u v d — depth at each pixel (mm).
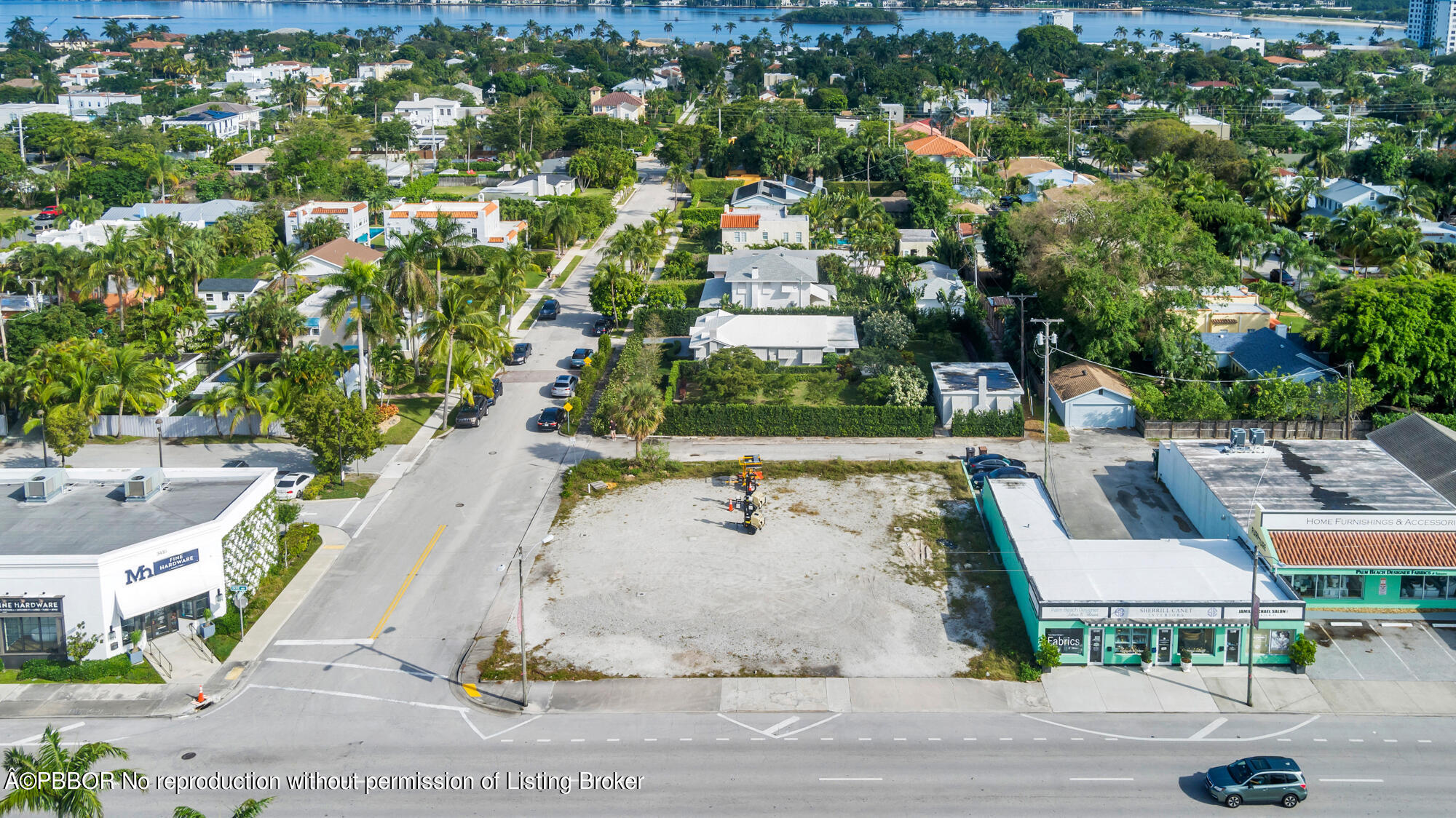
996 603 64875
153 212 163750
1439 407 92375
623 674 57969
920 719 54094
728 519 76250
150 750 51719
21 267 122625
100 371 89688
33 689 56594
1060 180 191125
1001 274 138250
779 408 92375
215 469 70875
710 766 50531
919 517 76562
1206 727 53344
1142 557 64438
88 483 69562
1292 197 169250
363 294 89875
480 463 86312
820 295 123125
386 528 75000
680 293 121375
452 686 57094
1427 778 49250
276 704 55438
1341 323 93375
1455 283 95250
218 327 109750
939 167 194750
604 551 71500
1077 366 99375
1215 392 93438
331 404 80125
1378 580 63344
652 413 83312
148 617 60812
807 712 54656
